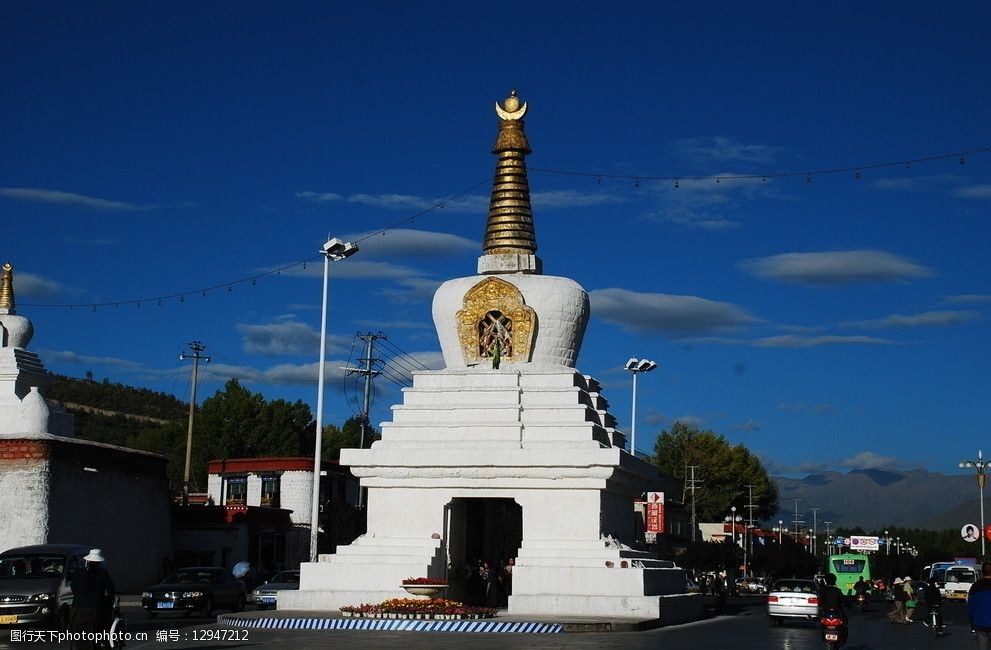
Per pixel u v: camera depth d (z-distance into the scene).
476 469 42.81
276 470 83.00
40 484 54.53
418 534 43.25
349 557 42.84
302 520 81.75
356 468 43.69
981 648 23.78
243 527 69.50
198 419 106.00
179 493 103.31
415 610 37.09
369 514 43.72
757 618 53.03
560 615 40.06
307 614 39.09
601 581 40.97
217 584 45.56
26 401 60.69
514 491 42.81
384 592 41.38
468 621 35.81
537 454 42.44
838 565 82.31
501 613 40.59
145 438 116.56
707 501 130.88
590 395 46.03
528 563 41.72
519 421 44.00
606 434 45.66
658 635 35.59
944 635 43.38
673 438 134.00
